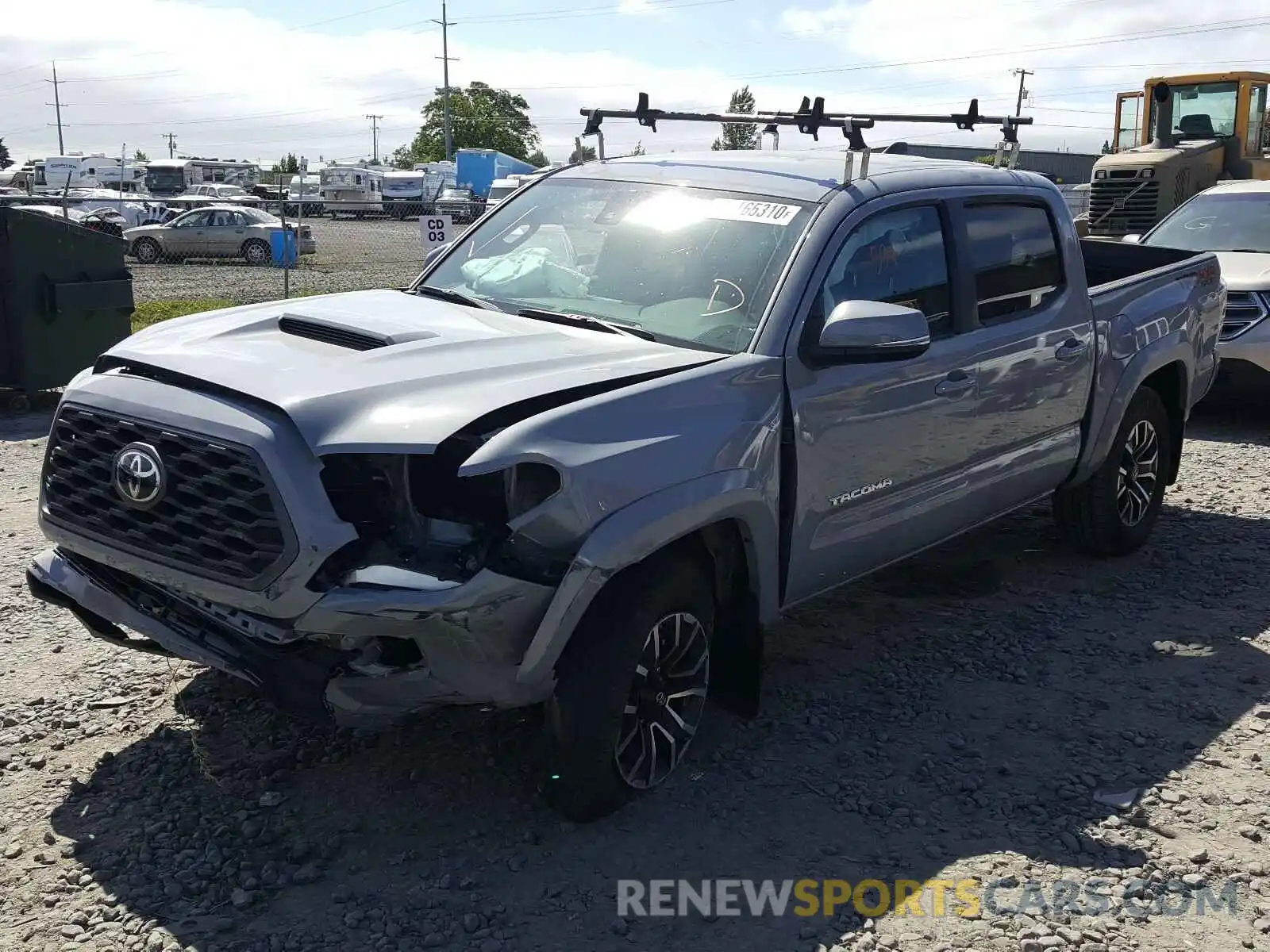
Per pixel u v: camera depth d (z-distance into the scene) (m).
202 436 3.39
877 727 4.52
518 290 4.70
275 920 3.27
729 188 4.70
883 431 4.48
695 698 3.97
